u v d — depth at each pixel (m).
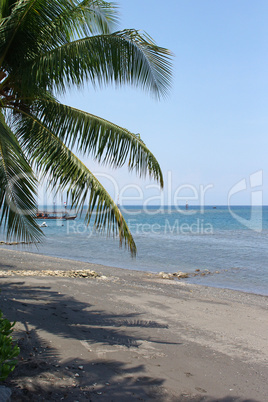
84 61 6.10
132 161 6.36
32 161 6.17
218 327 6.51
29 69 6.02
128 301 7.94
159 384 3.81
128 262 18.38
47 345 4.51
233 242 29.39
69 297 7.64
